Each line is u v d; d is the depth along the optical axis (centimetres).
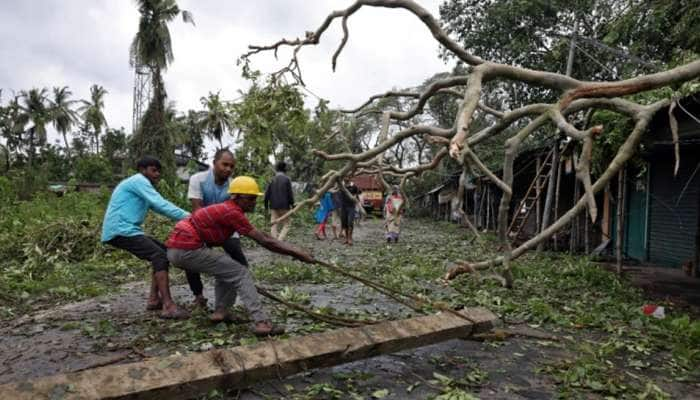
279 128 712
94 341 470
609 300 659
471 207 2823
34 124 5719
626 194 1261
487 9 1891
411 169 740
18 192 2681
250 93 668
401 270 905
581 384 375
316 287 761
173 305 533
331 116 761
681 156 1068
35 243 986
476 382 382
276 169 1205
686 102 600
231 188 465
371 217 3444
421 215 3881
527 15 1766
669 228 1103
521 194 2052
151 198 520
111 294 702
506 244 561
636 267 1070
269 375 345
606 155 910
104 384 301
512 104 2070
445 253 1219
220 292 500
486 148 1978
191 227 469
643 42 1079
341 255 1154
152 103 3394
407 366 416
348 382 376
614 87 466
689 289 813
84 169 4150
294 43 637
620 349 471
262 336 464
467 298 662
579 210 527
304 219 2220
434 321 432
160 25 3303
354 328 402
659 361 440
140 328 507
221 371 328
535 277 840
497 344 477
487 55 1928
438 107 2906
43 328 517
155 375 315
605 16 1558
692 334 493
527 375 400
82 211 1500
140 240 528
